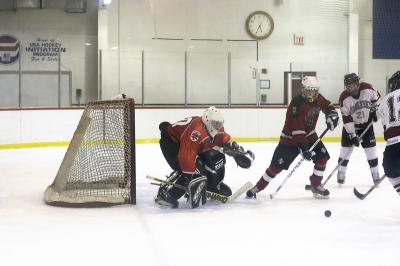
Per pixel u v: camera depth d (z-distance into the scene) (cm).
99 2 1633
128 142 570
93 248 395
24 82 1576
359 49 1775
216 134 539
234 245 400
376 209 534
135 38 1675
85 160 587
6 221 491
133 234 438
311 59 1756
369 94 636
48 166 942
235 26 1722
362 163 957
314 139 579
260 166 916
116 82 1554
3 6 1650
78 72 1638
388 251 380
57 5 1666
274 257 367
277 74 1644
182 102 1602
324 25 1758
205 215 512
